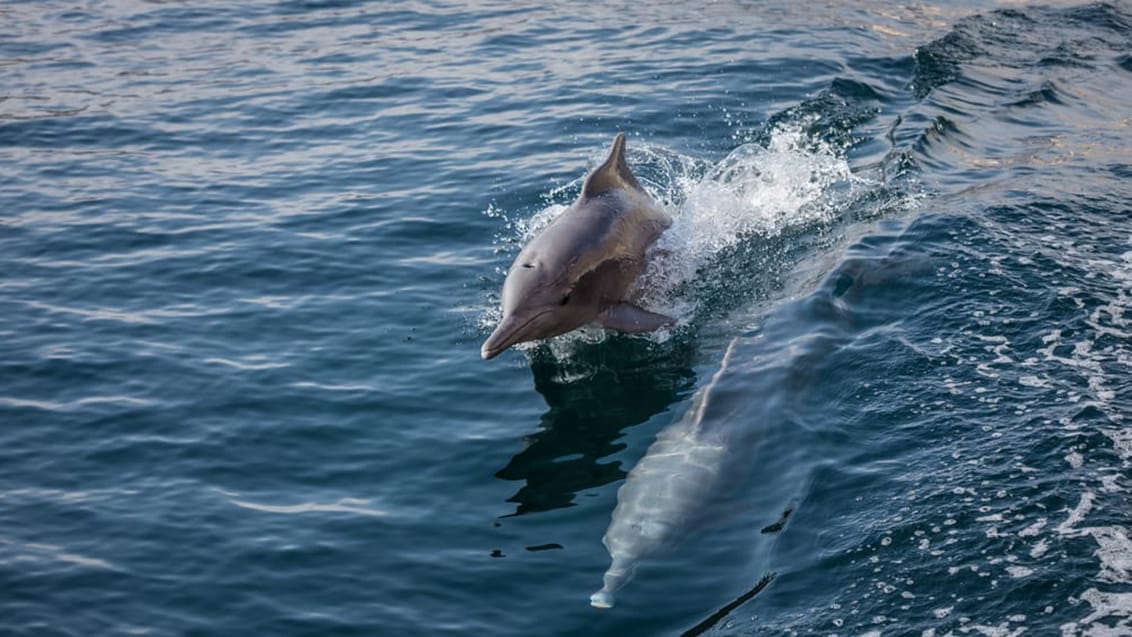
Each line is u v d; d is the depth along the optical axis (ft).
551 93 57.52
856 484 27.81
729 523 26.86
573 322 36.50
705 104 54.90
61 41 68.95
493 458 30.60
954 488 27.14
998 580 24.11
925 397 30.91
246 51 66.69
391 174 49.24
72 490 29.53
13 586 25.96
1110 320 33.65
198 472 30.19
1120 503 26.02
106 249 43.39
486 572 26.25
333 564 26.66
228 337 36.94
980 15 67.31
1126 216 40.86
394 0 75.05
